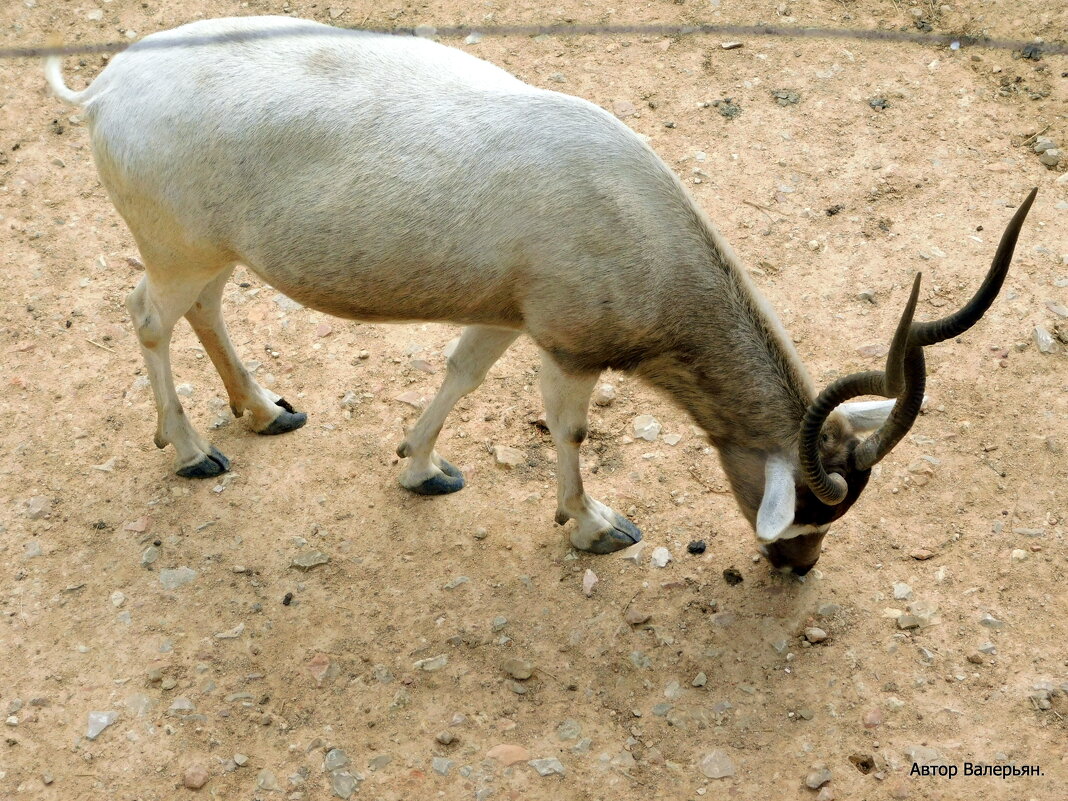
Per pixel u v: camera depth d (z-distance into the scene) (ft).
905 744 14.65
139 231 15.07
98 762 14.62
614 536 15.76
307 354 17.24
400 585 15.61
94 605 15.46
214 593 15.55
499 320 15.03
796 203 18.24
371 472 16.35
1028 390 16.76
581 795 14.44
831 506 14.73
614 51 19.67
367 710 14.88
